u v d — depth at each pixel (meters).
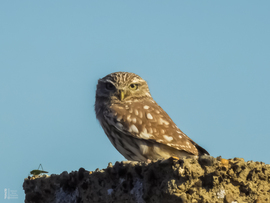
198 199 6.60
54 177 8.83
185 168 6.68
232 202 6.69
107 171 7.80
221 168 6.86
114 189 7.67
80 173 8.36
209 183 6.73
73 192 8.51
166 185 6.74
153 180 7.04
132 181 7.39
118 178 7.65
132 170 7.38
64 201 8.57
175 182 6.68
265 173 7.10
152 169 7.07
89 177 8.14
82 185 8.27
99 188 7.91
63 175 8.65
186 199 6.52
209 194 6.68
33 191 9.06
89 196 8.05
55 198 8.72
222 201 6.68
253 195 6.88
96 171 8.04
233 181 6.89
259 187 6.98
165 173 6.90
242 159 7.15
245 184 6.90
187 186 6.66
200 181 6.72
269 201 6.93
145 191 7.08
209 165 6.80
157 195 6.91
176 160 6.82
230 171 6.87
